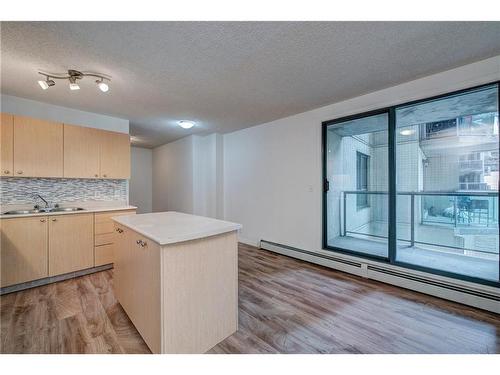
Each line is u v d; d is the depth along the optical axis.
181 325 1.45
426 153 2.91
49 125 2.94
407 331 1.80
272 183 4.19
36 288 2.60
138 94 2.85
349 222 3.58
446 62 2.17
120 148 3.64
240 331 1.80
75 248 2.92
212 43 1.83
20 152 2.71
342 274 3.01
